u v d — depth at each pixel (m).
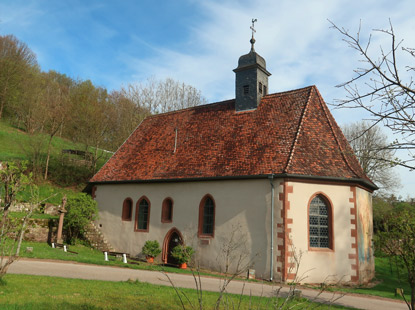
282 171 17.28
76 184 33.31
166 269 17.38
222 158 20.20
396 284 19.55
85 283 11.13
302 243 16.89
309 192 17.50
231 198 18.81
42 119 37.31
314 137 19.12
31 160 32.97
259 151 19.22
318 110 20.64
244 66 23.06
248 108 22.69
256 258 17.31
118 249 22.94
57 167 34.38
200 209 19.83
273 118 20.97
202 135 23.00
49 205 26.39
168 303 9.50
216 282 14.56
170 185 21.47
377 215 31.69
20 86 48.97
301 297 12.32
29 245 19.94
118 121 46.91
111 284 11.41
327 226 17.69
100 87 58.12
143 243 21.80
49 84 56.56
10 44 50.09
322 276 16.78
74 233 23.53
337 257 17.20
